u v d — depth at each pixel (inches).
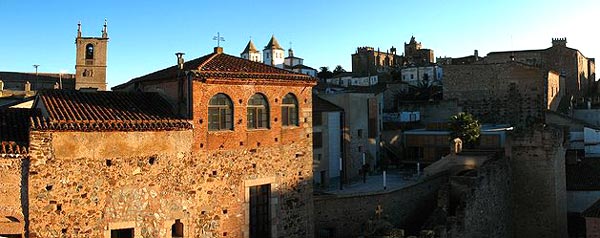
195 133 1087.0
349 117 2172.7
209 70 1124.5
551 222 1569.9
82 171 974.4
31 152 928.9
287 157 1240.8
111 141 1002.1
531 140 1601.9
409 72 4397.1
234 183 1143.0
